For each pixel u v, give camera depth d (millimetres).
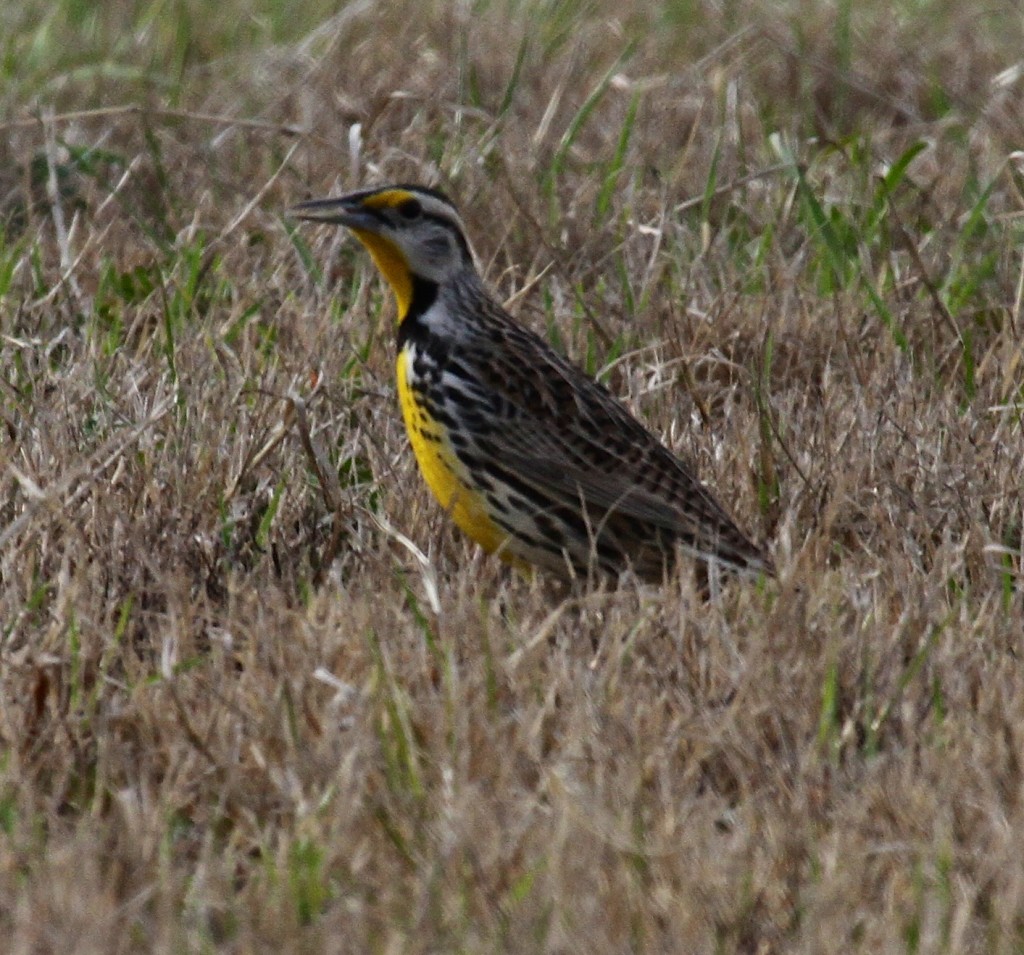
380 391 11547
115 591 9367
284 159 15133
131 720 8180
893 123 17453
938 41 19031
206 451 10414
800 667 8484
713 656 8492
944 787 7551
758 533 10516
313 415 11094
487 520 10062
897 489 10297
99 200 14805
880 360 12367
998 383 11992
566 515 9977
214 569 9773
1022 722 7969
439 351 9984
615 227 14344
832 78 17781
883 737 8328
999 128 16750
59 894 6688
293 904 6809
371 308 13109
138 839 7184
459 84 16625
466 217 14266
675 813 7441
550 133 16141
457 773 7555
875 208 14492
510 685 8312
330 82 16844
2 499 9984
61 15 19391
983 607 9109
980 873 7168
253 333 12570
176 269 13109
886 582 9602
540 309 13164
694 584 9414
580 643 8734
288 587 9609
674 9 19672
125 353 11914
